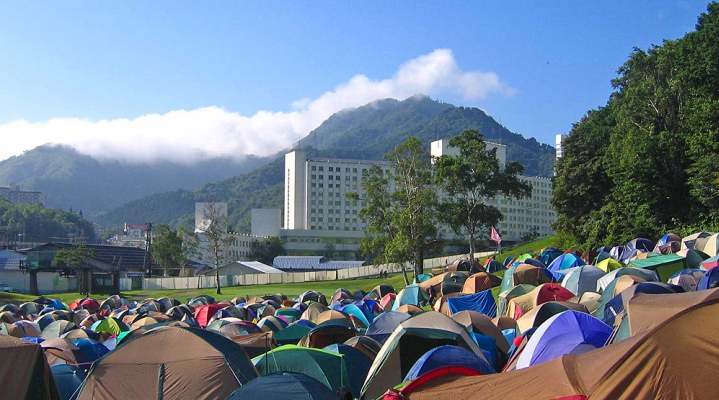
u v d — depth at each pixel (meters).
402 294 58.44
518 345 24.58
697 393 11.74
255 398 14.77
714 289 16.44
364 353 23.20
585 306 32.56
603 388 12.22
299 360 21.33
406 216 81.62
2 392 15.90
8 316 47.03
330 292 98.81
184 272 155.12
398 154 86.12
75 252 111.12
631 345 12.61
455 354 18.23
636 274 38.44
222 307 50.53
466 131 87.81
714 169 61.16
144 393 17.61
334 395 15.34
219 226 172.50
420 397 14.80
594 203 90.06
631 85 86.19
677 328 12.55
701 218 65.75
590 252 68.25
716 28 70.06
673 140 70.25
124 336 30.66
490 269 80.88
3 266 121.75
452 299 45.94
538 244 111.56
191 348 18.41
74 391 21.16
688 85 71.19
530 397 12.94
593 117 98.31
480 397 13.81
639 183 71.56
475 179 86.12
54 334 41.38
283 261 172.50
